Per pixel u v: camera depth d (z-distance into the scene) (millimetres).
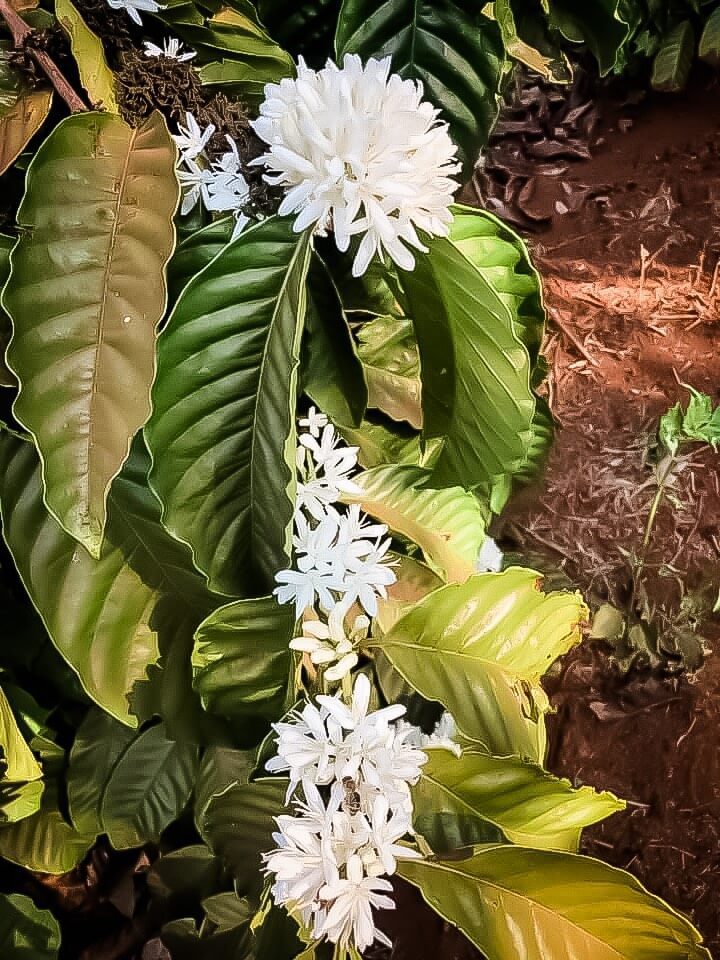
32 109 384
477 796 420
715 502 1135
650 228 1365
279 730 364
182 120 400
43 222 336
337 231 338
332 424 483
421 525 522
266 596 404
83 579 423
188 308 359
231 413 382
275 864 351
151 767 528
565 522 1114
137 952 564
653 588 1081
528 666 459
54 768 532
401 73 477
